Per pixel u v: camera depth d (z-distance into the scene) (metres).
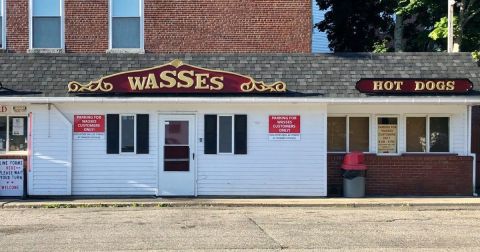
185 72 15.83
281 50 19.62
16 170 15.98
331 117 17.33
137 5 19.34
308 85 16.22
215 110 16.44
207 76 15.87
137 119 16.38
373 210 14.17
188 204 14.97
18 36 19.08
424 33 27.41
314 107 16.44
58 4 19.20
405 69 16.86
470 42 23.92
